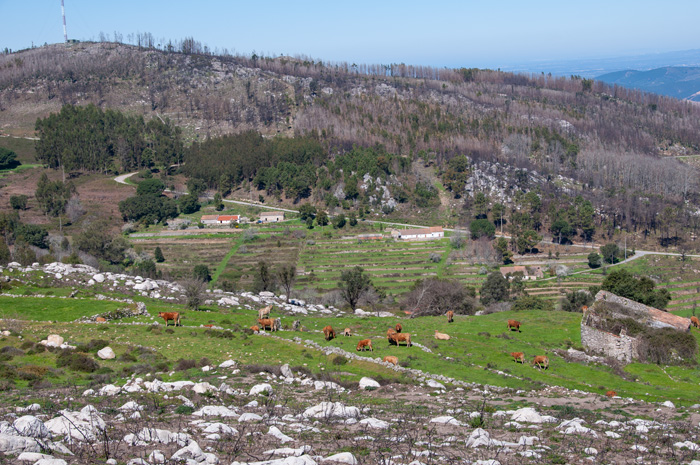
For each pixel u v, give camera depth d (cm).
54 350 4081
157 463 1684
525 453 1939
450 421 2448
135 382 3066
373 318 6150
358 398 3089
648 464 1858
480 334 5312
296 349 4375
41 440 1791
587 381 4162
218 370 3666
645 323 5203
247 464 1691
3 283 6122
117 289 6475
